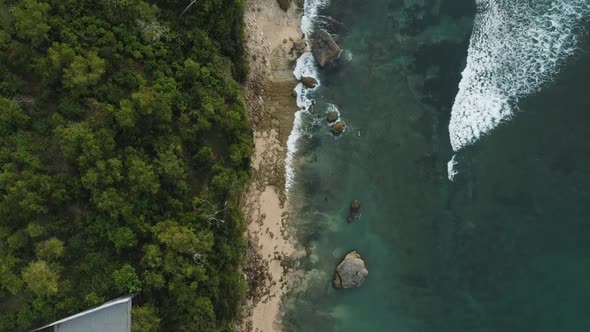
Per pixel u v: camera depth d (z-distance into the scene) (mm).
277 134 45250
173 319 34875
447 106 45531
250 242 42562
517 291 42312
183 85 38938
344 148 45438
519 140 44469
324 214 44281
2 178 32281
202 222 37156
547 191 43469
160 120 36531
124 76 36250
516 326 41844
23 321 32219
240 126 40250
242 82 43938
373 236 44000
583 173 43406
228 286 38500
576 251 42406
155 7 38500
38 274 31297
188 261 35438
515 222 43281
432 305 42781
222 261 37906
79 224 33906
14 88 33938
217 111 39281
